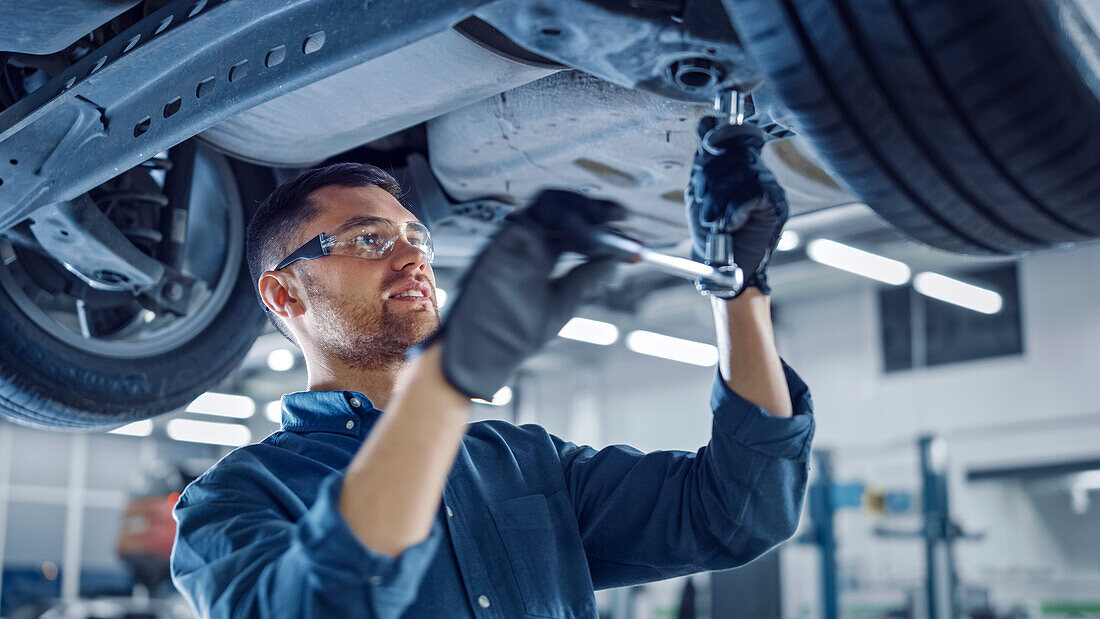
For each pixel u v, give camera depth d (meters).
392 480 0.76
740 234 0.93
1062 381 10.34
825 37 0.78
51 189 1.37
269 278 1.27
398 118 1.38
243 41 1.10
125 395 1.68
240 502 1.05
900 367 11.38
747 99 1.14
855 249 8.34
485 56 1.20
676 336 12.20
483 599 1.07
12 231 1.59
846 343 11.77
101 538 13.16
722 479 1.12
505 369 0.76
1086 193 0.87
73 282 1.74
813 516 5.93
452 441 0.78
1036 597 10.55
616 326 11.12
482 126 1.42
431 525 0.80
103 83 1.23
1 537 12.59
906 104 0.82
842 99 0.83
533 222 0.75
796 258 10.02
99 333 1.81
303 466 1.14
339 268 1.21
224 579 0.90
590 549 1.25
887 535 5.90
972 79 0.77
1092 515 10.47
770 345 1.06
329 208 1.24
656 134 1.35
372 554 0.76
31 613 7.90
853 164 0.89
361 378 1.25
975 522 10.98
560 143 1.41
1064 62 0.77
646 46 0.89
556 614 1.12
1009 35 0.74
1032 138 0.81
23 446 13.00
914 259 9.80
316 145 1.48
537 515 1.18
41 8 1.16
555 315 0.76
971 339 10.98
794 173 1.49
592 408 12.91
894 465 11.18
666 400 12.55
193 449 14.02
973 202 0.90
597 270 0.77
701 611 7.32
